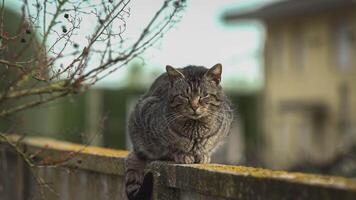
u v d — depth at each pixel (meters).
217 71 6.16
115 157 6.08
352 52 18.89
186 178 4.96
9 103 6.41
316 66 20.14
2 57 5.66
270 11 20.30
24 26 5.07
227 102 6.42
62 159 5.82
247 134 22.41
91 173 6.67
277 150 20.75
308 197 3.74
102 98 18.94
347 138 16.41
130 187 5.71
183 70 6.21
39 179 6.59
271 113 21.72
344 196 3.53
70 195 7.13
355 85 18.81
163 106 5.93
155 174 5.43
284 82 21.30
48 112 14.23
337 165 13.32
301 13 19.97
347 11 18.97
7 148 7.70
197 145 5.89
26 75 5.11
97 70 5.09
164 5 4.79
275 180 3.97
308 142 20.17
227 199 4.48
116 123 18.97
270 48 21.61
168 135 5.78
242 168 4.77
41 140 8.84
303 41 20.61
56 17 4.80
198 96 5.87
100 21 4.73
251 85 28.36
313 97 20.20
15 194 8.54
